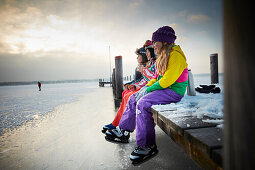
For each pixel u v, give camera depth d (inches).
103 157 70.6
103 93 438.0
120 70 190.9
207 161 27.0
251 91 11.9
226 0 13.7
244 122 12.6
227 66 14.2
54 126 129.2
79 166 64.1
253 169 12.2
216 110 45.6
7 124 144.5
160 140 84.7
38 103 292.5
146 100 61.5
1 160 72.1
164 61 62.3
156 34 64.1
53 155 75.5
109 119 141.7
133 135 96.0
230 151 14.4
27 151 81.5
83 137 98.9
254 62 11.6
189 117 43.2
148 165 61.2
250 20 11.6
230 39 13.5
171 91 64.5
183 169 57.6
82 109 200.7
